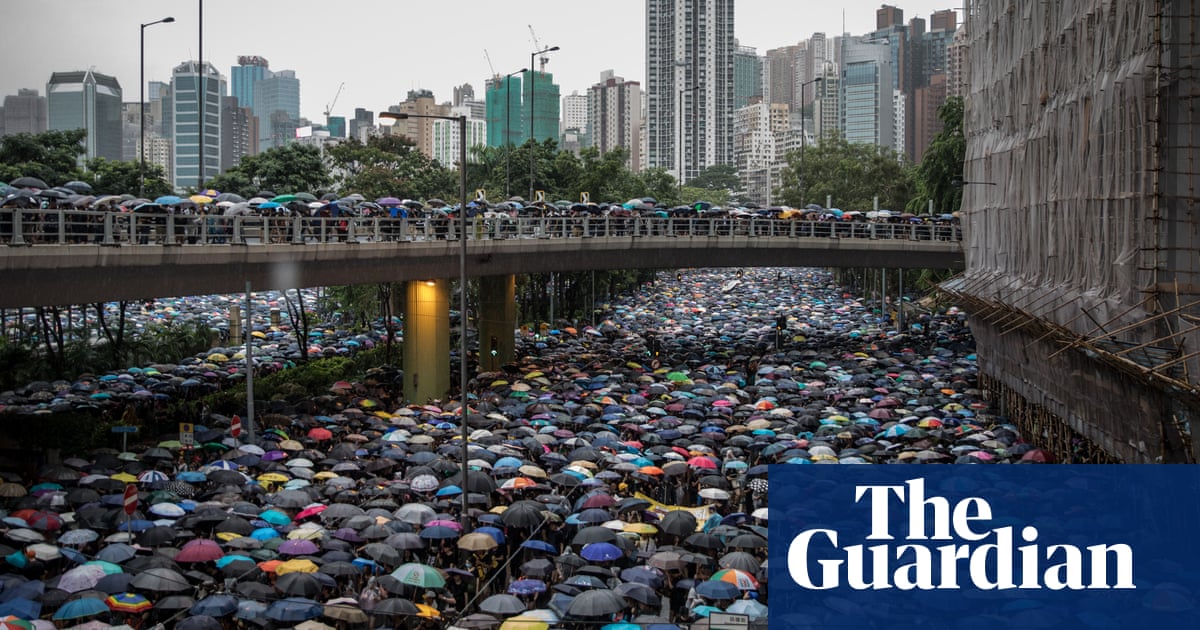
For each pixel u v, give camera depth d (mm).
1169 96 37750
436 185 131500
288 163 103562
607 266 81688
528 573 29859
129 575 27422
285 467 42125
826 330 103250
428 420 53438
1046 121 51531
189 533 32344
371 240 61562
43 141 93625
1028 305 50125
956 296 66375
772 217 89375
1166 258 38031
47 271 41281
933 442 47719
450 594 30594
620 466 42031
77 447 47000
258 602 26516
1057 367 46938
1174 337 36188
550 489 39719
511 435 47906
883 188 177875
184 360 75250
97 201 47594
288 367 73375
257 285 53406
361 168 123438
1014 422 58062
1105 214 42156
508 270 73000
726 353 82500
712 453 45219
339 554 30516
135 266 45406
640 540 34188
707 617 25531
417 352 67188
